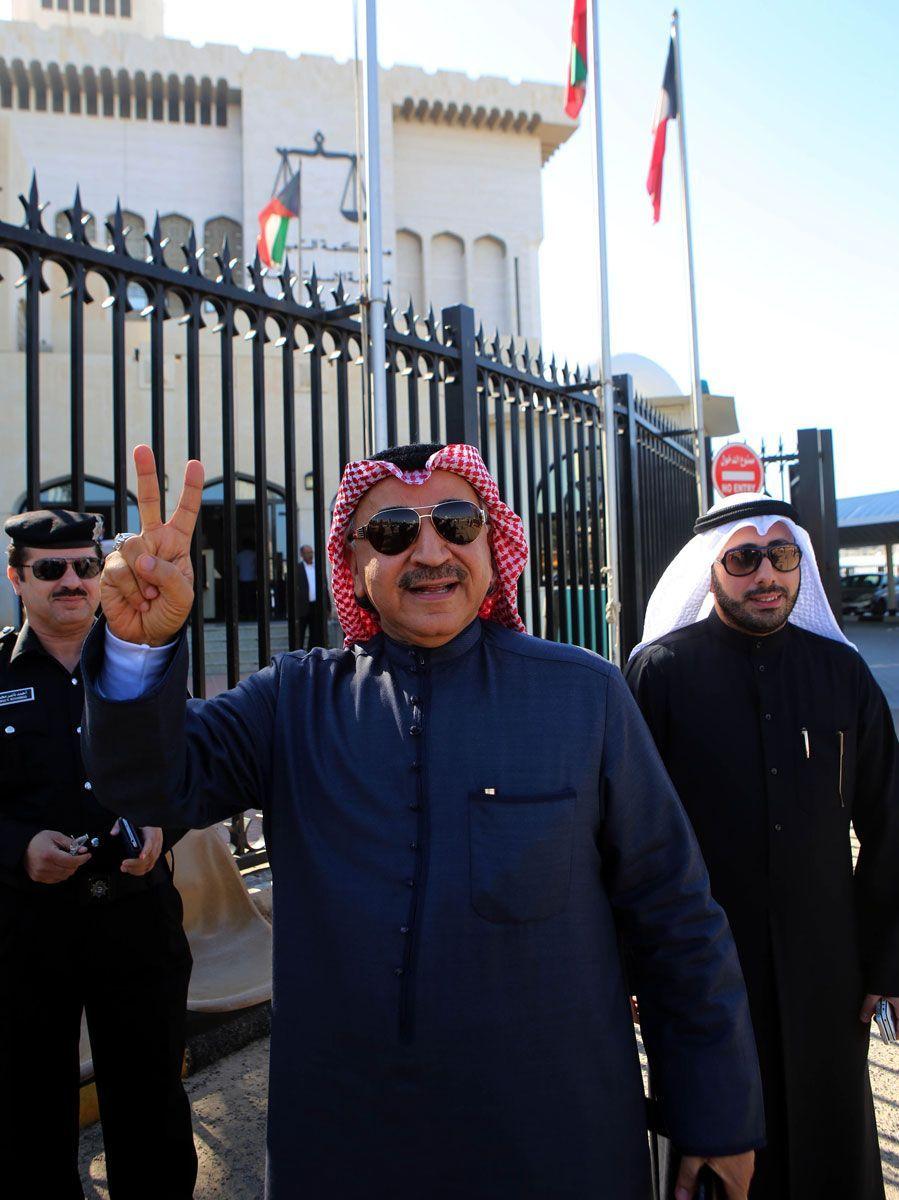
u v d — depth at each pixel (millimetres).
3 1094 2086
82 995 2229
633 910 1516
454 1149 1281
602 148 6039
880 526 31078
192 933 3639
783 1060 1993
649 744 1532
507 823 1345
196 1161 2318
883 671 15695
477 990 1305
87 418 13922
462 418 4336
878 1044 3309
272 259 14523
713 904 1529
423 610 1428
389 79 31391
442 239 32875
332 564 1608
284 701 1532
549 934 1344
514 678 1469
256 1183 2496
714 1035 1436
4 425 13516
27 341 2844
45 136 29125
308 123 30016
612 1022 1386
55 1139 2166
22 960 2133
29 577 2242
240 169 30281
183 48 29359
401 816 1368
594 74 6125
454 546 1442
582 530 5652
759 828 2098
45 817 2186
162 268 3213
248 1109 2859
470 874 1328
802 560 2369
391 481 1505
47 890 2158
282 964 1409
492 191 33188
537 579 5016
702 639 2293
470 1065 1290
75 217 2982
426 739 1408
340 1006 1326
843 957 2059
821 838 2084
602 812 1469
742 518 2219
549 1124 1296
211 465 13914
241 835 4004
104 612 1248
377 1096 1295
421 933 1312
